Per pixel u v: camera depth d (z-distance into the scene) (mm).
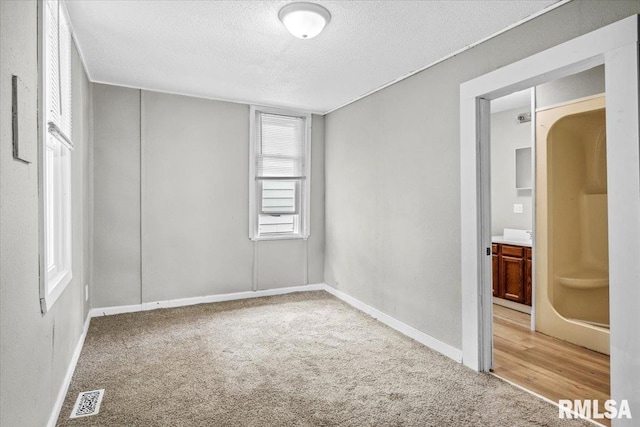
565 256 3430
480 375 2547
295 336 3250
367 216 3939
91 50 2875
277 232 4711
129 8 2248
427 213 3086
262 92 3959
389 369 2627
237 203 4387
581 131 3438
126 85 3760
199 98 4152
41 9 1613
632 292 1768
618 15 1852
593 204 3467
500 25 2389
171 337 3189
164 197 4004
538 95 3434
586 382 2455
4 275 1223
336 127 4594
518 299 4051
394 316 3498
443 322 2916
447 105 2889
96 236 3695
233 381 2436
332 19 2354
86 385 2355
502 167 4809
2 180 1206
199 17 2359
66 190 2336
